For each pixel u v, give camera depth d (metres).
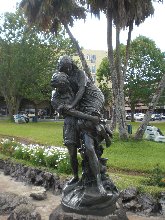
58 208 4.89
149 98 37.41
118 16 13.48
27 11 16.03
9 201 6.84
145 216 6.36
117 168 9.34
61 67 4.81
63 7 15.18
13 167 10.03
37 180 8.67
